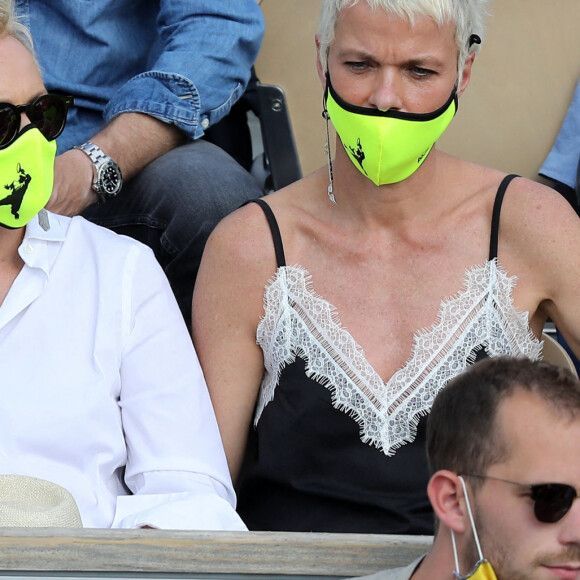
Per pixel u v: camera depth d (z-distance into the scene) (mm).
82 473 8461
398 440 8781
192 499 8234
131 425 8789
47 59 12234
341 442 8945
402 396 8836
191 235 11445
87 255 9031
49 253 8852
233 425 9516
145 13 12680
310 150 12727
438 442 5629
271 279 9336
